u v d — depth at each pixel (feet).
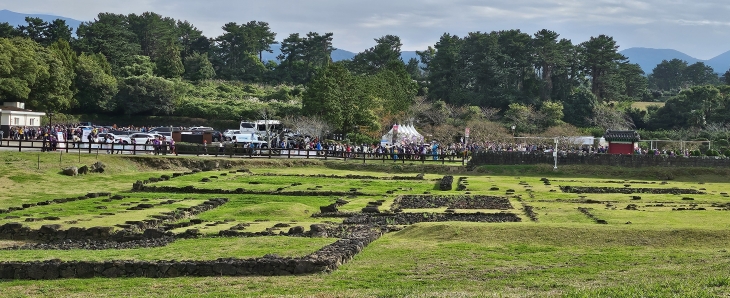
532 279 112.68
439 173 354.54
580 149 437.99
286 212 203.62
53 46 571.69
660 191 273.54
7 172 273.95
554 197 247.09
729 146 483.92
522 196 250.37
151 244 154.71
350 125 504.02
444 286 107.65
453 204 224.94
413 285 109.09
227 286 109.70
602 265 123.65
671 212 194.59
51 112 510.99
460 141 494.59
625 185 298.56
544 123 580.71
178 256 133.08
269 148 369.50
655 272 115.14
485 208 215.10
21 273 118.32
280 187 268.62
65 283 112.98
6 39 504.84
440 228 156.97
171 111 593.42
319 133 467.93
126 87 581.53
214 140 449.06
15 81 472.44
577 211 200.23
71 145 352.69
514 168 359.05
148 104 583.99
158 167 326.24
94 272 118.83
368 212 205.46
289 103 625.00
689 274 110.63
